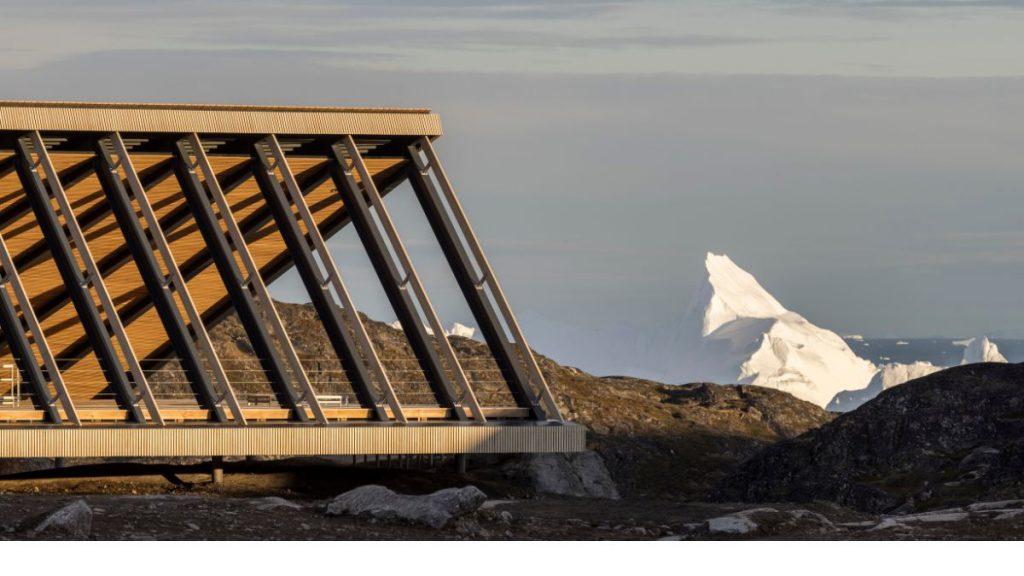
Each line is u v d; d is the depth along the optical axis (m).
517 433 50.38
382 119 50.69
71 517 32.16
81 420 48.06
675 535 38.69
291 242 51.16
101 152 49.00
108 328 58.59
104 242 54.22
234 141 50.72
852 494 58.78
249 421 49.19
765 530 38.38
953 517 40.06
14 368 54.56
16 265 53.44
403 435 49.31
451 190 51.56
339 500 37.38
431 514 36.41
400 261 50.69
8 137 48.00
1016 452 54.56
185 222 54.00
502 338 52.12
